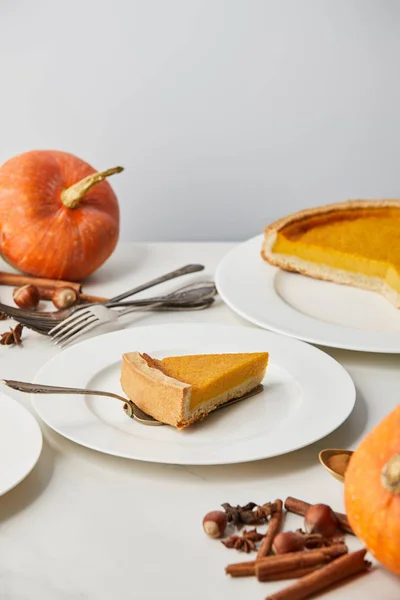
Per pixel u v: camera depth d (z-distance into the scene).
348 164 1.94
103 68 1.85
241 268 1.25
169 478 0.84
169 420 0.88
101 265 1.26
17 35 1.82
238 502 0.82
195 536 0.78
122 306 1.15
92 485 0.84
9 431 0.86
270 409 0.92
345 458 0.84
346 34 1.81
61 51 1.83
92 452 0.88
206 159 1.93
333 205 1.35
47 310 1.18
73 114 1.89
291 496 0.82
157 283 1.22
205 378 0.91
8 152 1.93
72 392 0.90
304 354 1.01
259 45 1.82
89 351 1.01
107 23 1.80
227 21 1.80
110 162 1.94
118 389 0.95
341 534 0.78
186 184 1.96
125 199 1.97
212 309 1.18
